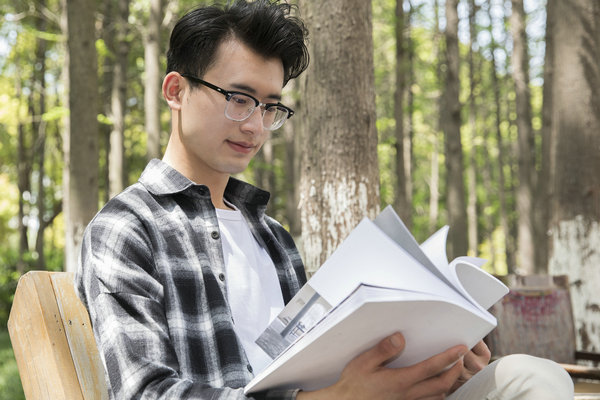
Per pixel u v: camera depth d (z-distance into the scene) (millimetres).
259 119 1645
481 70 19719
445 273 1358
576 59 5473
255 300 1682
